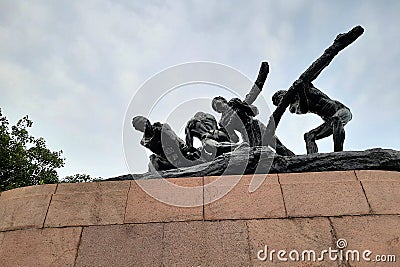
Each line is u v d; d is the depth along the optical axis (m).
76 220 4.23
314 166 4.82
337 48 6.56
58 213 4.30
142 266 3.85
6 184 15.18
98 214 4.26
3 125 15.48
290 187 4.34
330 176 4.45
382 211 4.08
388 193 4.22
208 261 3.84
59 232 4.14
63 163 17.00
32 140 16.16
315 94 6.70
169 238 4.01
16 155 15.03
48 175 16.30
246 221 4.08
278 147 6.16
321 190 4.28
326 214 4.09
